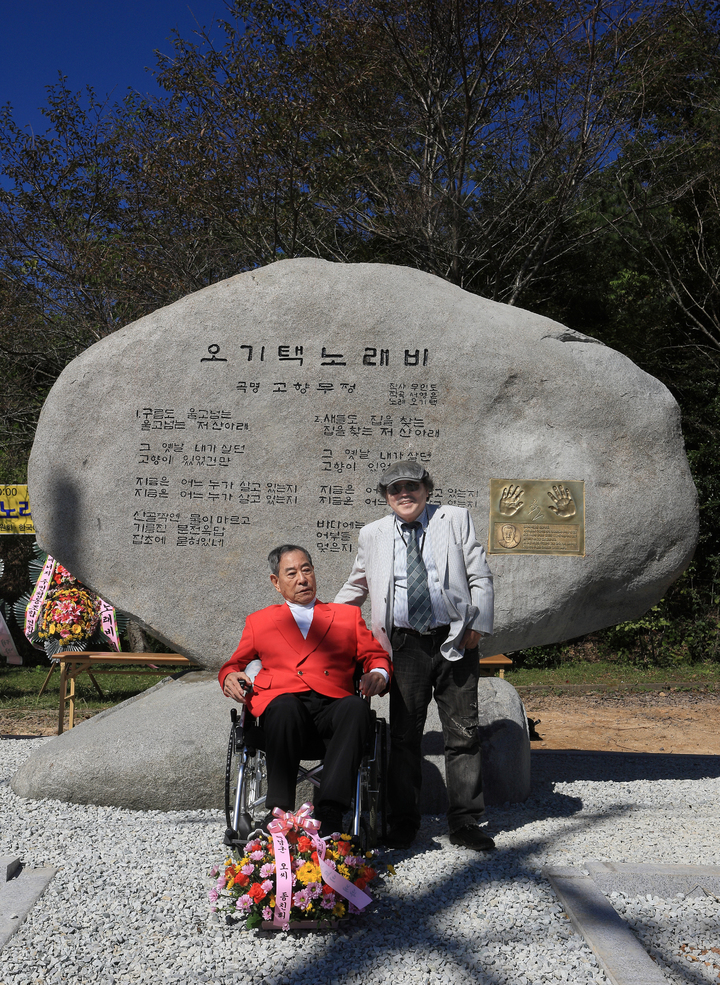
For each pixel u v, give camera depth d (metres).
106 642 10.98
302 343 5.39
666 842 3.73
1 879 3.29
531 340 5.40
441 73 12.70
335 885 2.88
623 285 14.12
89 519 5.30
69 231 13.38
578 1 12.23
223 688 3.51
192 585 5.27
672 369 13.67
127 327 5.47
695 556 12.52
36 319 13.62
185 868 3.44
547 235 13.41
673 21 13.34
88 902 3.13
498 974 2.56
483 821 4.20
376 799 3.50
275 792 3.21
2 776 5.12
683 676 10.92
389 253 13.88
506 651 5.41
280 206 12.55
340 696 3.52
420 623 3.66
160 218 13.47
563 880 3.17
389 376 5.35
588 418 5.30
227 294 5.47
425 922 2.94
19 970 2.63
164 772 4.45
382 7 11.91
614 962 2.56
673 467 5.28
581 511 5.24
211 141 12.06
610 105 12.97
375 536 3.81
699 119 14.05
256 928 2.90
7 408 13.62
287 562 3.71
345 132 12.48
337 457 5.31
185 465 5.32
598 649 12.38
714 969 2.57
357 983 2.54
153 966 2.65
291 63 12.38
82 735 4.73
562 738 7.62
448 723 3.70
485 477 5.26
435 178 13.45
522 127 13.63
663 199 13.38
